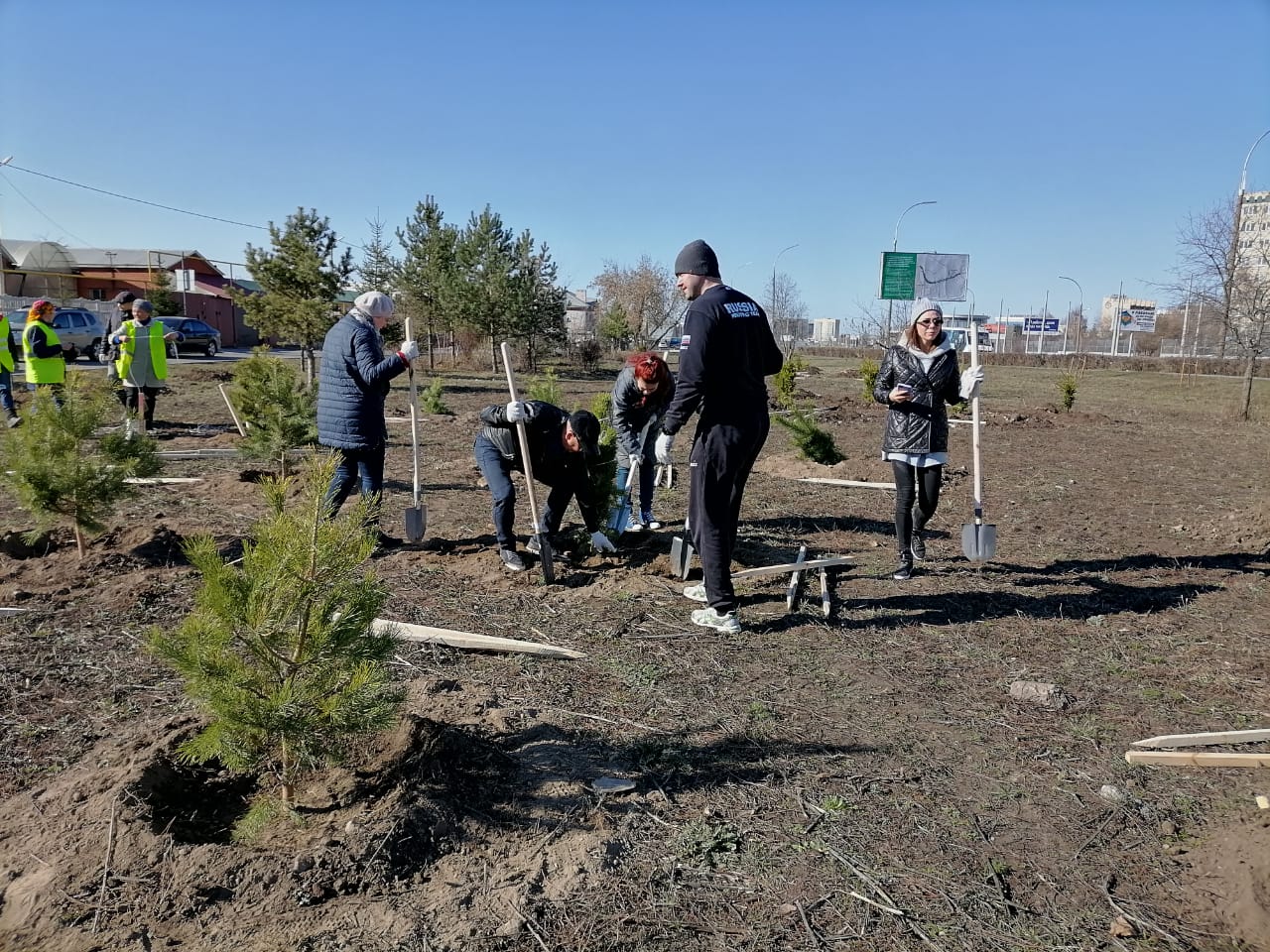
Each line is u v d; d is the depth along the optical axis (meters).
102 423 6.30
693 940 2.68
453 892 2.82
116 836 2.99
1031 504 9.56
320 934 2.63
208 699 2.99
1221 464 13.20
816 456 11.68
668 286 51.50
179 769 3.40
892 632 5.38
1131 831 3.32
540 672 4.61
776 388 22.47
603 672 4.65
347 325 6.41
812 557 7.04
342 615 3.17
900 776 3.67
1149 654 5.07
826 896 2.89
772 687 4.52
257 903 2.74
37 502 5.82
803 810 3.39
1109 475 11.80
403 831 2.99
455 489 9.44
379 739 3.64
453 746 3.56
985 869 3.06
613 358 41.72
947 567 6.83
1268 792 3.59
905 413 6.25
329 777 3.44
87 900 2.74
